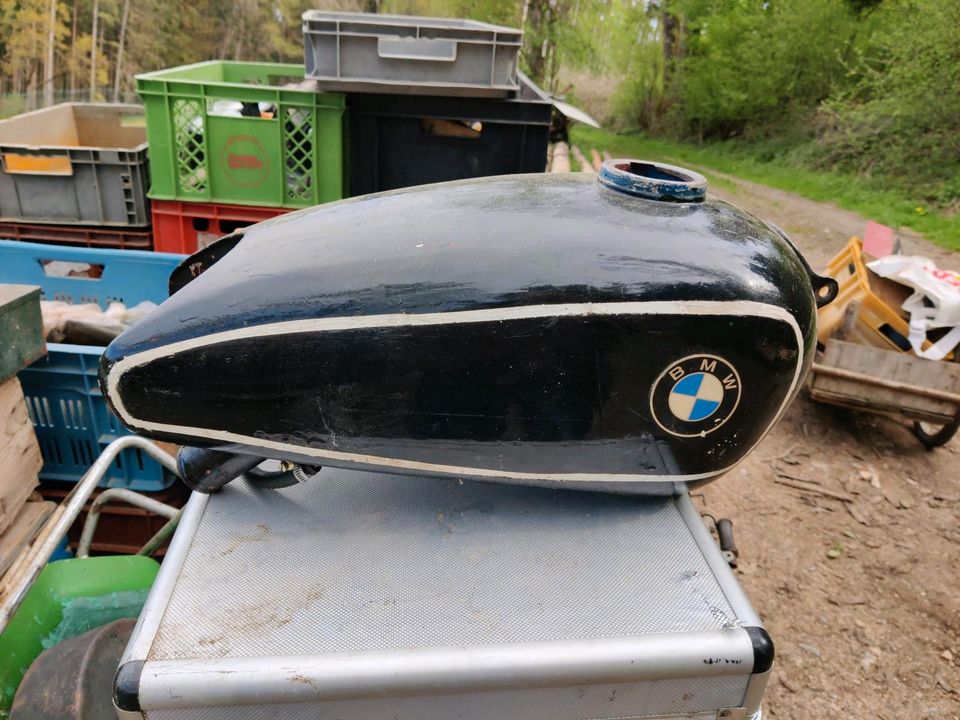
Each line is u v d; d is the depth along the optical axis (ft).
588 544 3.83
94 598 5.21
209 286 3.52
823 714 7.87
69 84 56.49
